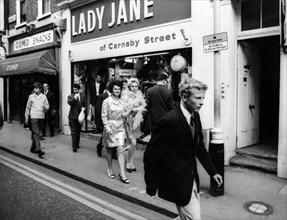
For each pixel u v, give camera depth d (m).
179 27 7.32
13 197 4.81
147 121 5.96
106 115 5.41
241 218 3.89
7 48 15.09
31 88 13.39
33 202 4.59
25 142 9.62
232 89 6.44
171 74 7.71
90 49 10.09
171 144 2.54
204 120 6.82
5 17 15.12
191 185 2.53
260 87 7.64
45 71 11.21
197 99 2.50
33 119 7.41
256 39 6.59
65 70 11.26
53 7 11.69
